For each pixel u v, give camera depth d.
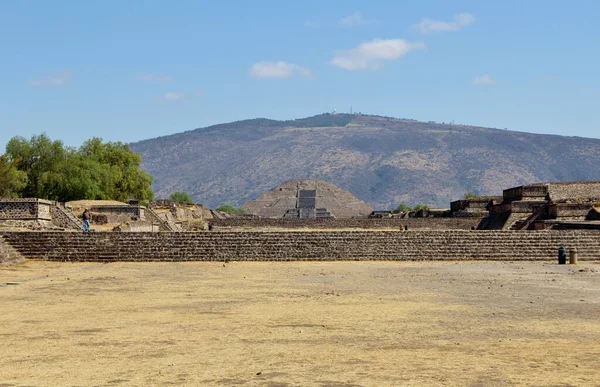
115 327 28.09
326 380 18.98
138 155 145.25
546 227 87.31
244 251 64.94
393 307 33.72
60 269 56.78
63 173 121.06
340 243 65.44
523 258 65.56
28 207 77.00
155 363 21.31
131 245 64.19
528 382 18.58
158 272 54.28
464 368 20.30
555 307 33.53
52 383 18.88
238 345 24.14
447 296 38.25
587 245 65.69
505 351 22.75
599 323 28.50
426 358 21.75
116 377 19.52
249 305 34.72
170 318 30.47
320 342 24.64
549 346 23.58
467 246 65.56
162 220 102.56
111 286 44.19
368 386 18.28
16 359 22.03
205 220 131.75
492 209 116.69
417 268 57.75
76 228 80.38
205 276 50.97
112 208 96.94
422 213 146.12
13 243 63.62
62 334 26.48
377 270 55.88
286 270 56.00
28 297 38.34
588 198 102.94
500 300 36.38
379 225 126.88
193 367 20.72
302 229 124.94
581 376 19.22
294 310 32.81
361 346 23.83
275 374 19.75
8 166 110.94
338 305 34.53
